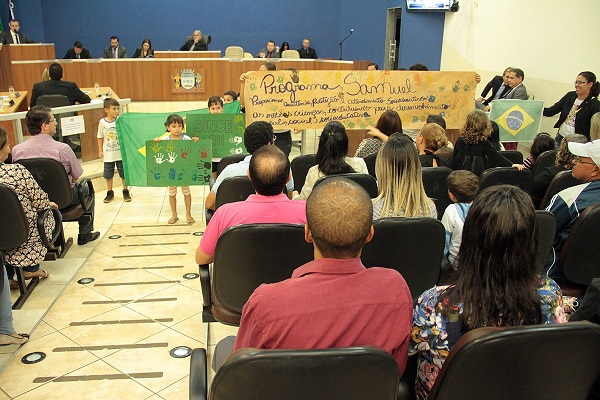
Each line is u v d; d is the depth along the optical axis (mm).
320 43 13305
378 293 1248
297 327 1203
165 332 2887
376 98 5051
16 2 12234
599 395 1512
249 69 10719
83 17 12594
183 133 4773
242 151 4734
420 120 5230
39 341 2777
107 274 3625
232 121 4652
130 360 2619
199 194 5699
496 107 5508
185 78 10555
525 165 4180
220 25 13047
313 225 1264
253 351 1061
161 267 3760
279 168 2113
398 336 1269
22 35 10656
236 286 2064
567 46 6129
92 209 4168
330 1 13180
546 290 1351
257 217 2104
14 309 3088
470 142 3852
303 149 6027
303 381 1077
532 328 1132
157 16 12797
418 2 9391
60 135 5387
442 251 2156
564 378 1219
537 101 5492
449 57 9266
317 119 4941
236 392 1094
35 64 9578
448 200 3258
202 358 1549
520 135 5586
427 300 1361
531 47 6816
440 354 1336
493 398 1218
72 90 6621
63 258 3869
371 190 2924
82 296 3295
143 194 5668
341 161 3000
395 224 2033
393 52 11281
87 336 2832
